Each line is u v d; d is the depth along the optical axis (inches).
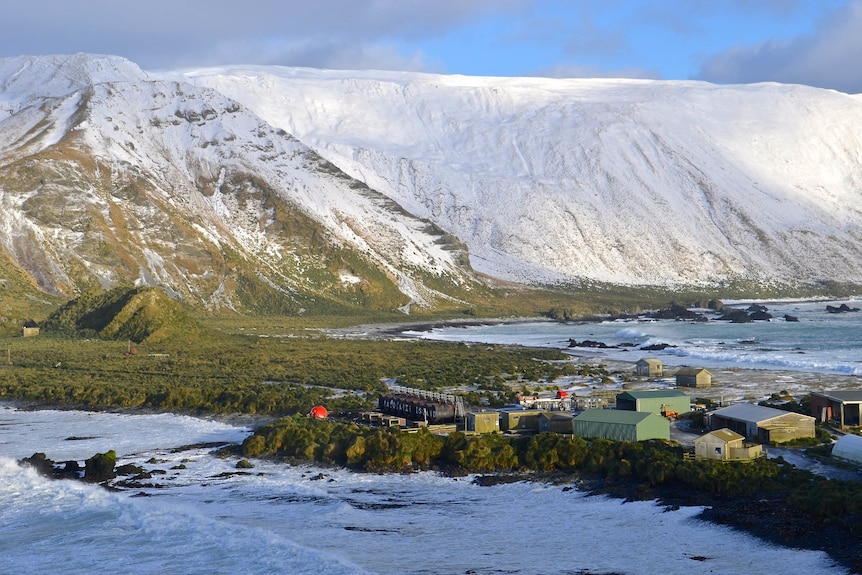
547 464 2332.7
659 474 2123.5
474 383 4146.2
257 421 3218.5
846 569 1555.1
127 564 1752.0
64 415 3508.9
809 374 4247.0
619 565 1654.8
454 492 2191.2
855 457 2209.6
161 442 2910.9
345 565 1674.5
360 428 2746.1
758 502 1934.1
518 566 1669.5
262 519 2015.3
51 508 2133.4
